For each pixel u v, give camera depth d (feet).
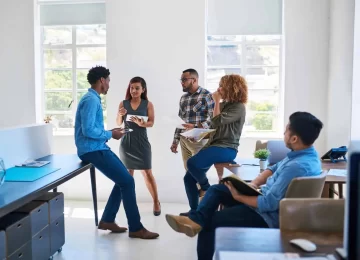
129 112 14.85
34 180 9.19
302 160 7.40
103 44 17.29
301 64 15.74
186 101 14.10
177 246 11.74
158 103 16.47
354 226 3.54
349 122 13.28
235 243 4.66
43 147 12.78
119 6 16.40
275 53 16.43
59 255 10.98
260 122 16.74
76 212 15.38
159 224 13.87
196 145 13.88
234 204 8.54
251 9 16.01
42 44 17.61
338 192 12.25
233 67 16.65
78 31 17.39
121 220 14.29
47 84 17.78
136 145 14.75
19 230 8.50
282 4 15.89
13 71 17.25
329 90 15.34
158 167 16.61
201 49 16.12
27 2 16.94
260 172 10.18
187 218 8.37
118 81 16.63
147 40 16.37
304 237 4.89
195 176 12.17
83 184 17.16
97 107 11.59
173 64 16.30
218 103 12.51
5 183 8.89
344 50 13.71
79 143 11.73
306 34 15.61
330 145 15.17
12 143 10.91
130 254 11.10
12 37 17.12
